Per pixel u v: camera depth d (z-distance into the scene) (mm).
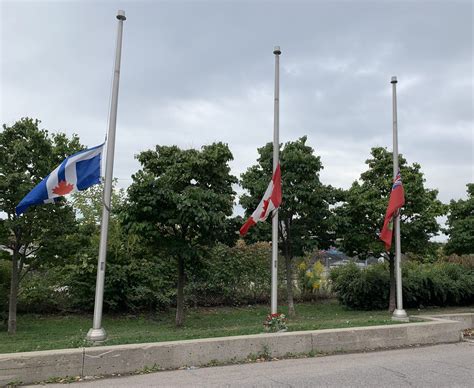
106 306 15820
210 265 16938
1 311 13484
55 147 11703
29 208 11164
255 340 8195
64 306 15539
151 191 11727
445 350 9125
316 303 19672
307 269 20875
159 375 7027
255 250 19422
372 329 9312
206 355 7773
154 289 16016
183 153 12703
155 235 12133
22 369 6543
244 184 14609
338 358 8305
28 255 12602
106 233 8516
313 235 15266
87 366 6914
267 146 14930
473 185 17406
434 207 15703
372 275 17469
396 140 12391
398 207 11922
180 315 13062
